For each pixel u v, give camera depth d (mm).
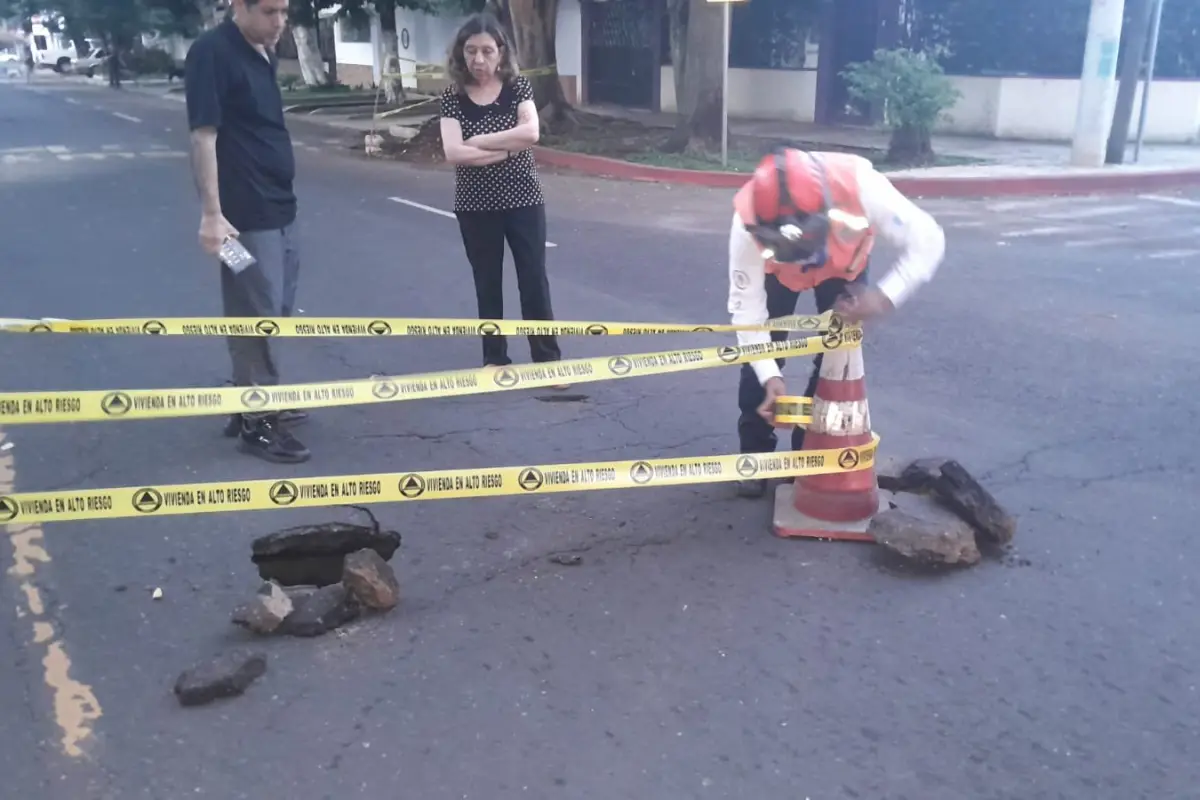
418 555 4008
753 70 21016
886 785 2795
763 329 3920
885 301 3730
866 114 19266
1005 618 3551
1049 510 4312
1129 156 15023
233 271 4512
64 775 2842
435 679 3250
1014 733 2992
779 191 3545
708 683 3225
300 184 14516
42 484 4633
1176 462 4809
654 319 7355
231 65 4484
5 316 7465
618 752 2928
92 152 17859
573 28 24875
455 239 10445
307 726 3039
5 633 3502
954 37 17781
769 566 3910
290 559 3678
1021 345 6637
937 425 5293
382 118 23016
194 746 2955
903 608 3617
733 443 5105
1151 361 6293
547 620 3568
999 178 12992
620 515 4332
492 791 2783
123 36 40688
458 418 5469
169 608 3652
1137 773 2836
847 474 4117
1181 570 3852
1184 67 16688
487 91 5453
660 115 22188
